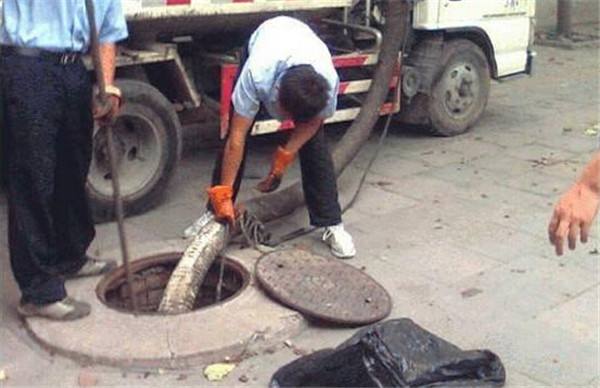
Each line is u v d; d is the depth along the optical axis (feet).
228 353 12.07
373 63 20.42
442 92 22.66
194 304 14.14
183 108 18.43
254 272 13.96
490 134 23.62
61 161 12.72
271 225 16.84
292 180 19.60
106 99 12.51
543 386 11.53
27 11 11.73
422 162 21.06
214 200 14.26
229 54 18.25
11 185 12.16
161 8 16.52
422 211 17.81
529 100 27.73
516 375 11.78
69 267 13.70
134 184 17.20
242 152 14.43
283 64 13.34
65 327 12.46
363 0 20.92
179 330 12.37
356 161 21.02
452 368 10.97
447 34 22.67
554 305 13.79
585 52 36.55
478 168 20.65
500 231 16.79
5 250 15.55
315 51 13.51
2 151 12.43
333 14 20.59
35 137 11.82
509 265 15.24
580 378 11.73
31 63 11.70
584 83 30.42
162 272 14.70
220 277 14.42
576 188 7.77
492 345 12.55
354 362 10.96
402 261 15.33
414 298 13.93
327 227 15.48
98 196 16.61
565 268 15.14
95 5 12.17
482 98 23.79
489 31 23.30
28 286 12.57
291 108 13.12
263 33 13.85
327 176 15.24
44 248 12.41
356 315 12.98
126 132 16.98
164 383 11.55
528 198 18.65
